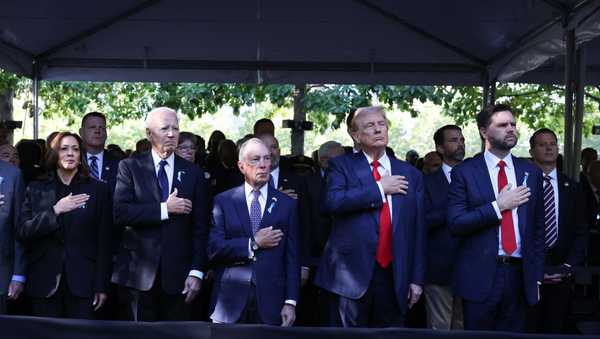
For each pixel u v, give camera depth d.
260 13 14.23
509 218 6.96
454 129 8.88
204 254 7.47
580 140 11.57
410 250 6.99
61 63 15.91
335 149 9.49
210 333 5.35
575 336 5.17
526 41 13.88
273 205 7.33
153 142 7.56
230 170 9.31
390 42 15.38
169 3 13.89
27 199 7.75
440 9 13.50
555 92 30.11
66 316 7.66
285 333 5.30
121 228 8.36
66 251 7.63
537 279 6.99
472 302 6.95
